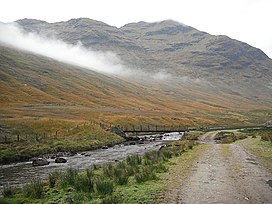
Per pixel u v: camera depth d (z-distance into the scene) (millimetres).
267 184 17781
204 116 184750
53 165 35562
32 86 171250
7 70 183125
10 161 40000
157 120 135875
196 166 24422
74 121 77188
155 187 17219
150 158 29422
